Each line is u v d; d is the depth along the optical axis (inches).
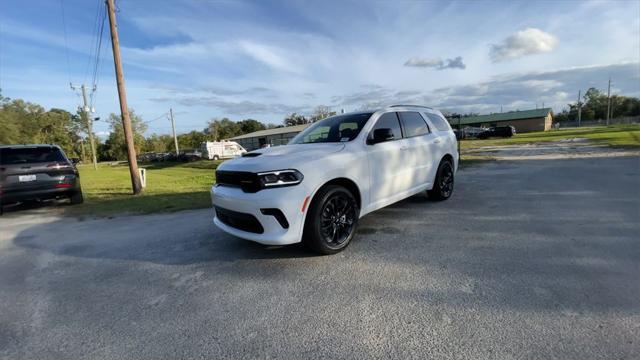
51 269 154.3
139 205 313.4
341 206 152.6
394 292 113.3
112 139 2925.7
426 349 84.1
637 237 151.2
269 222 135.3
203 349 89.3
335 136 182.2
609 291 105.6
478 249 146.8
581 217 185.3
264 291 119.6
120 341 95.0
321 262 141.9
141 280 136.1
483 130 1669.5
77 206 329.1
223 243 176.7
